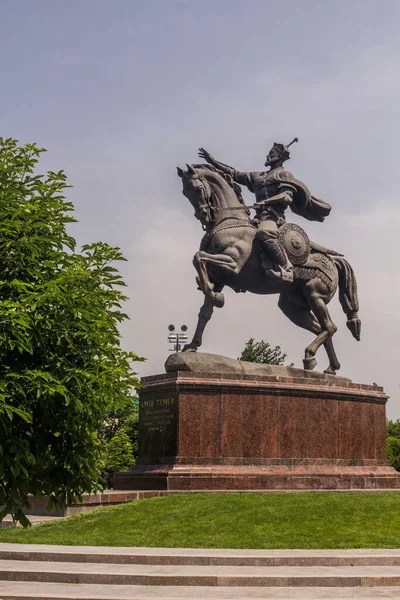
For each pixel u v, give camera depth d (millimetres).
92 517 13438
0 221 8969
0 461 8289
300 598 8383
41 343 8578
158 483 15805
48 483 9039
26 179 9836
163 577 9234
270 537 11680
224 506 13500
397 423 38938
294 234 18500
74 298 8891
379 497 14664
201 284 17172
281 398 17141
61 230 9609
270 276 17844
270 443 16781
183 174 17969
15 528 13219
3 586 9156
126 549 10875
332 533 11938
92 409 9062
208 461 16156
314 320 19688
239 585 9164
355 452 18203
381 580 9211
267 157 19312
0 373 8438
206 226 18000
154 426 16750
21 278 8898
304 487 16547
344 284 20047
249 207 18156
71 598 8250
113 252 9961
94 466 9250
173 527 12312
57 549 10859
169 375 16625
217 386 16516
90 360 8953
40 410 8875
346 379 18781
